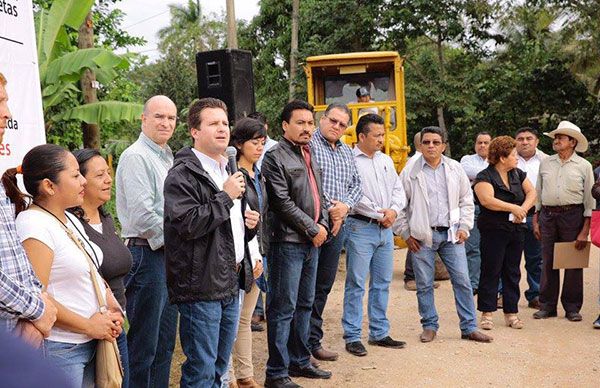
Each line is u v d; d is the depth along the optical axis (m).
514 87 22.52
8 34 4.35
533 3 22.12
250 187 4.51
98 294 3.10
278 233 4.95
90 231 3.42
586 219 7.17
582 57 22.08
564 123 7.30
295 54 23.03
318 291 5.76
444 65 23.50
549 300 7.36
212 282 3.63
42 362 0.56
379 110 11.48
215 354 3.72
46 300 2.70
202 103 3.84
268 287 5.05
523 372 5.59
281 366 5.04
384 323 6.32
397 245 10.79
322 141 5.58
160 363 4.43
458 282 6.50
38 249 2.89
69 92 7.86
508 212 6.66
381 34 22.88
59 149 3.06
